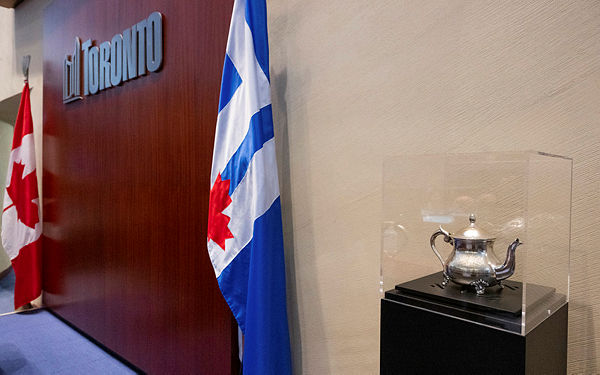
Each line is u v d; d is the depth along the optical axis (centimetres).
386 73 146
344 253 160
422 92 137
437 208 100
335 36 161
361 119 154
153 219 228
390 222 108
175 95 212
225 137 175
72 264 302
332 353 165
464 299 85
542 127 113
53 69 325
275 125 186
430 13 135
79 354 260
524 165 81
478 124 125
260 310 154
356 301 157
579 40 107
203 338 199
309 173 172
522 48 116
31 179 338
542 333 82
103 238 268
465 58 127
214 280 193
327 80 164
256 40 164
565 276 98
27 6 388
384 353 98
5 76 421
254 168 158
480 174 91
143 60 229
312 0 169
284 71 181
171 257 217
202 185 199
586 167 106
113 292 259
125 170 247
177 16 211
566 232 98
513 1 118
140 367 237
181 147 210
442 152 132
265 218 158
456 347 83
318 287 170
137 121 237
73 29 298
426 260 102
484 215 91
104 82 262
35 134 378
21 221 337
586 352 108
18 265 334
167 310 219
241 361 190
